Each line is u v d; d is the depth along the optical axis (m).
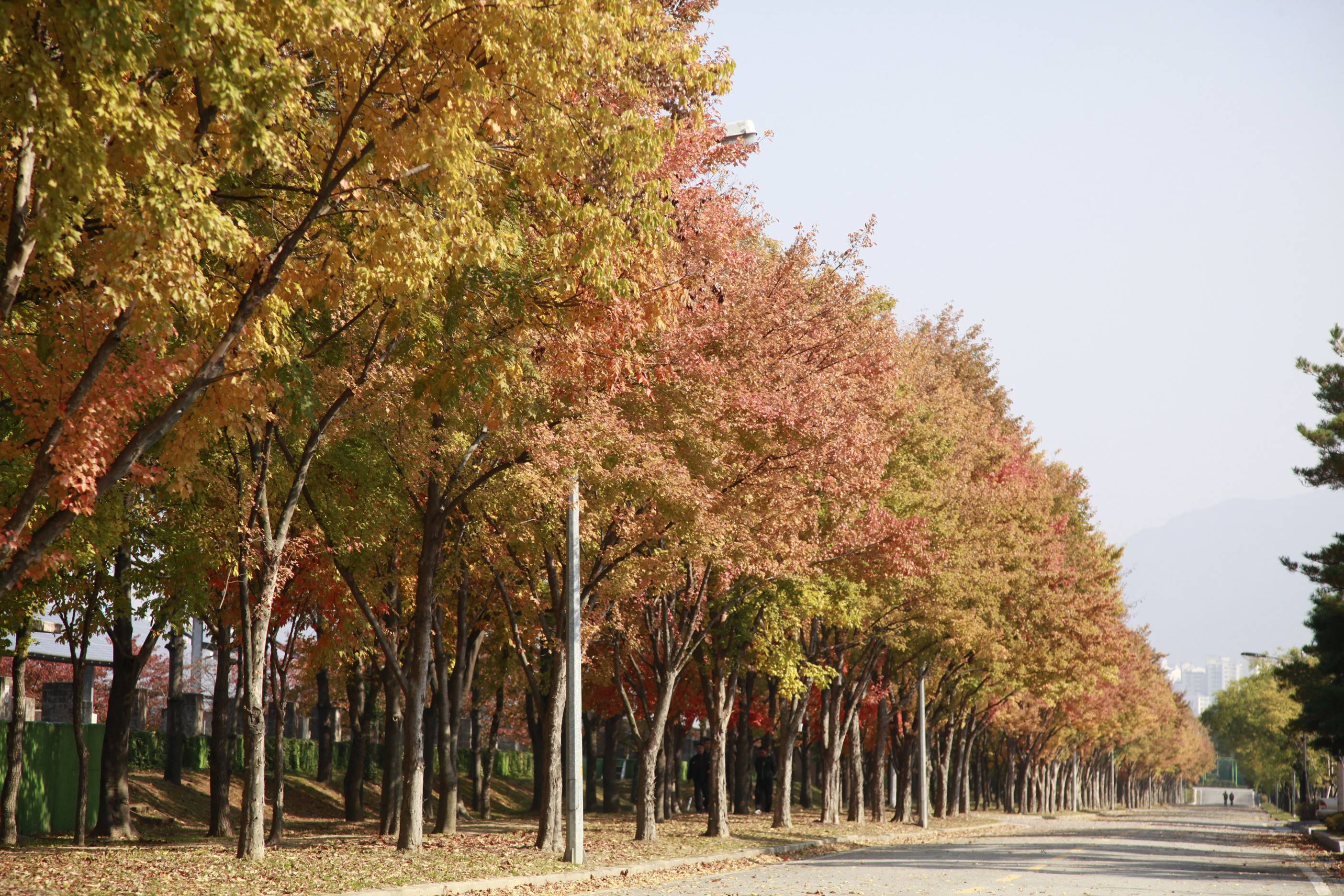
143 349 11.84
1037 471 50.16
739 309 23.50
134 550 22.38
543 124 13.19
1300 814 90.69
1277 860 28.30
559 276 14.38
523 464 20.78
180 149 10.22
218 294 12.91
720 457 22.38
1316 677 55.44
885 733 48.03
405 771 22.22
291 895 15.59
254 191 13.89
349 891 16.14
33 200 10.46
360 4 10.60
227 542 20.36
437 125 11.94
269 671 25.92
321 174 13.13
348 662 31.09
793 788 82.31
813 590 28.95
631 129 13.77
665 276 16.98
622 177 13.96
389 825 29.23
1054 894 16.72
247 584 19.61
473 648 32.41
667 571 23.30
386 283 12.93
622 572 23.52
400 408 19.20
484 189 13.91
